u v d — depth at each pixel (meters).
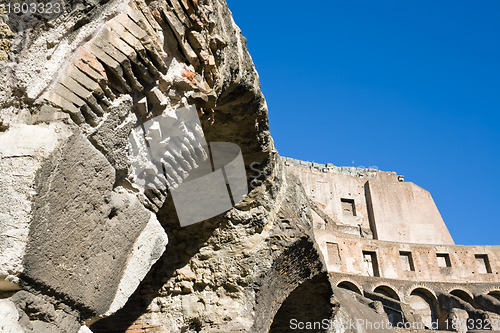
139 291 8.38
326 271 10.31
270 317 9.03
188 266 8.41
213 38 5.19
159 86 4.57
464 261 33.69
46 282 3.27
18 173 3.20
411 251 33.34
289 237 8.95
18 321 3.11
